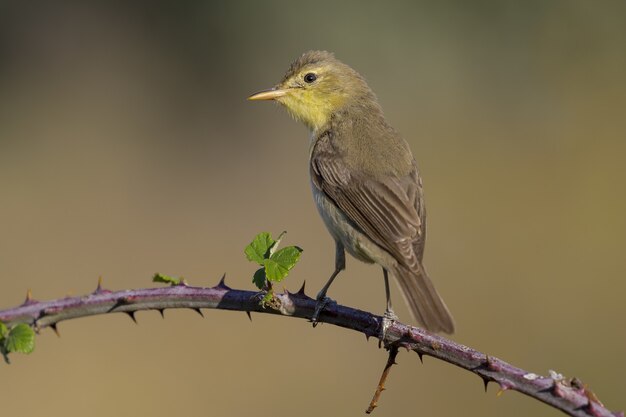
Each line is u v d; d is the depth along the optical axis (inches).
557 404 173.5
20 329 176.7
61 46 746.2
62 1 746.2
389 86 711.1
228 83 752.3
